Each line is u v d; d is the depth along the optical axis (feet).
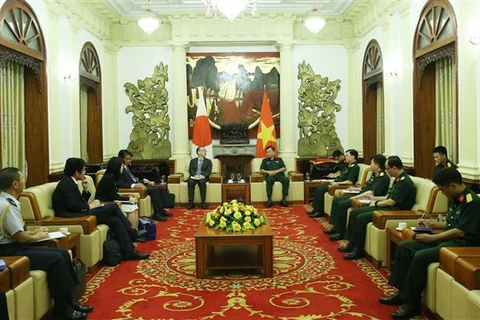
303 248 22.33
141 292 16.31
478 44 19.61
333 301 15.16
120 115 40.06
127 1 35.40
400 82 29.07
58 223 18.34
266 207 34.73
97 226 19.92
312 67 40.09
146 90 39.78
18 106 24.63
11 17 22.25
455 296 11.79
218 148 39.75
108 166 24.62
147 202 29.04
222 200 35.37
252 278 17.76
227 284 17.08
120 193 27.99
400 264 14.56
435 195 18.44
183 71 39.42
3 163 23.29
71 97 30.12
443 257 12.74
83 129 35.32
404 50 28.04
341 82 40.22
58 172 27.12
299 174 36.32
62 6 28.30
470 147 20.29
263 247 17.75
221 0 23.97
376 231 18.78
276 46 40.01
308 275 18.02
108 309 14.70
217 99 40.34
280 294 15.90
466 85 20.53
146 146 39.93
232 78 40.37
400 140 29.32
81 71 32.48
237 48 40.50
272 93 40.40
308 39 39.86
